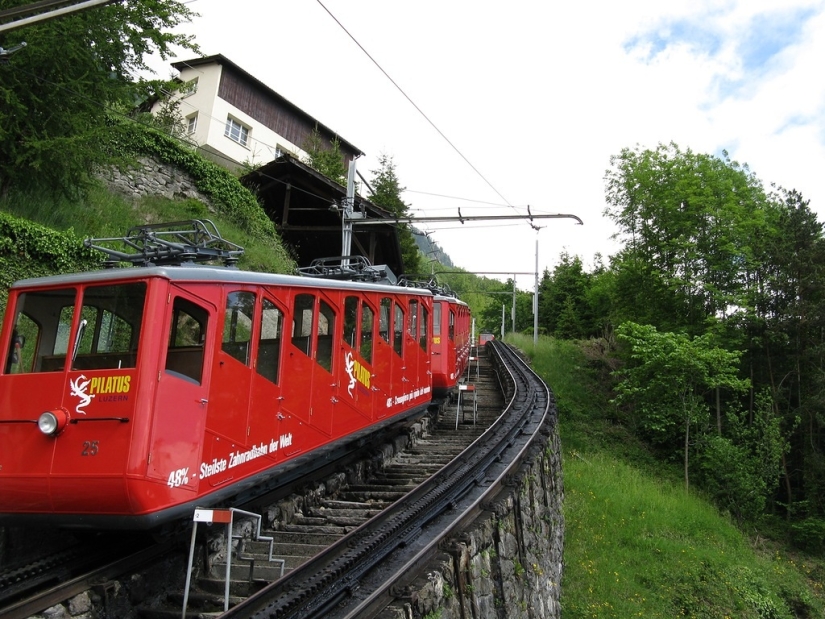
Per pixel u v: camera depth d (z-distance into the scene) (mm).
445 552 7406
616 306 35281
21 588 5832
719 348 27016
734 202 30656
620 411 31031
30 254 11641
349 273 12570
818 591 20219
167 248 8289
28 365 6816
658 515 20672
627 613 14875
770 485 26688
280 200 26688
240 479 7570
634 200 32969
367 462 12156
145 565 6527
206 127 32438
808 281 29062
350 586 6062
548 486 14852
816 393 28484
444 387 18281
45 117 12766
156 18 14414
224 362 7461
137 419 6137
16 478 6336
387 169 43781
